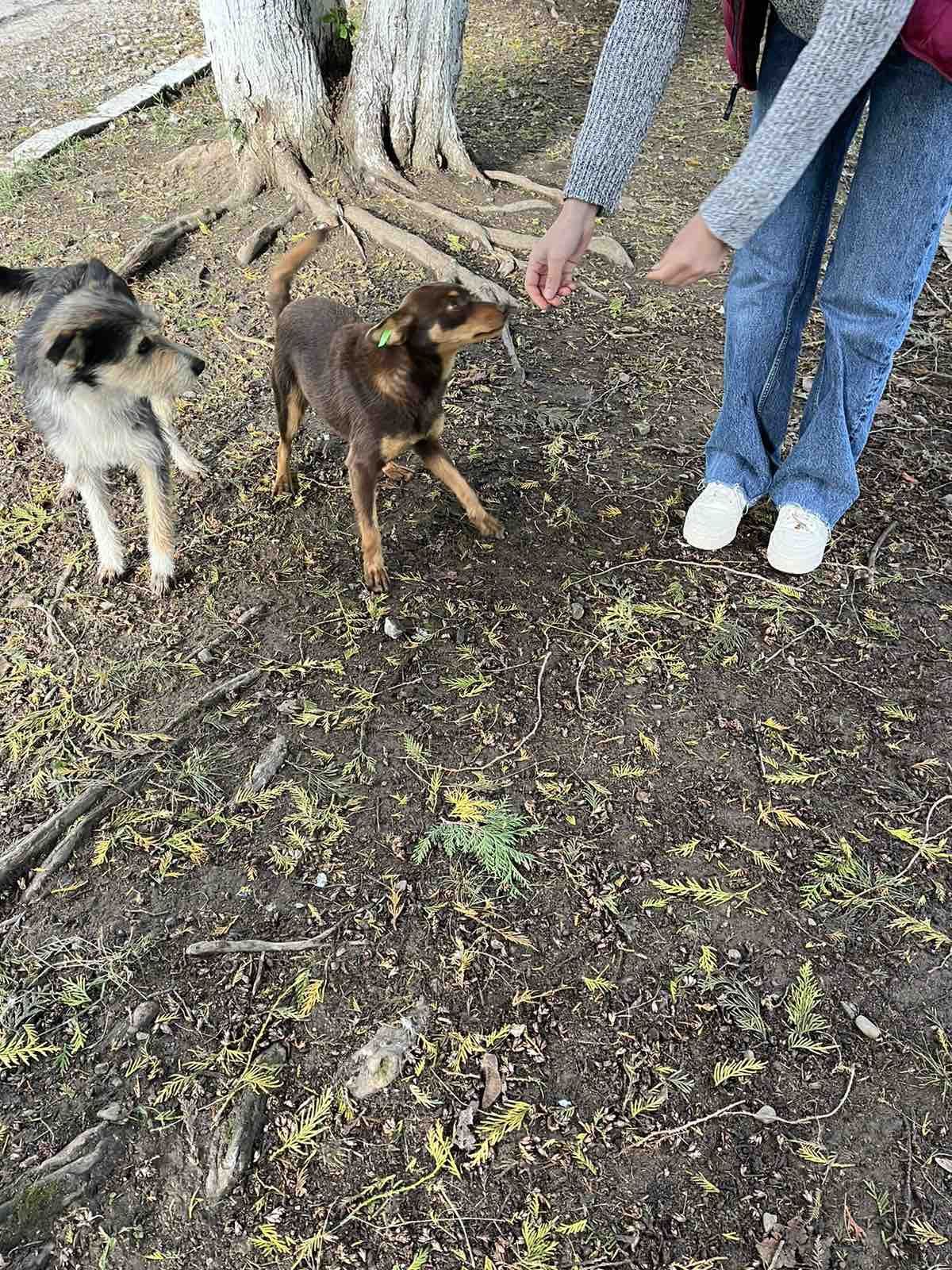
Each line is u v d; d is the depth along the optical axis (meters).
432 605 3.32
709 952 2.39
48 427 3.26
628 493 3.75
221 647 3.19
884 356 3.02
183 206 5.64
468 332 3.01
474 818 2.66
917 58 2.38
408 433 3.17
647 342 4.63
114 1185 2.01
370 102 5.48
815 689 3.01
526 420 4.14
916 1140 2.06
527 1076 2.17
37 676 3.09
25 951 2.40
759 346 3.15
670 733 2.90
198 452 4.03
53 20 9.09
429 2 5.23
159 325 3.63
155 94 7.14
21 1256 1.91
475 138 6.45
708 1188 2.00
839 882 2.52
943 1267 1.89
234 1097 2.13
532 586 3.38
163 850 2.61
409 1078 2.17
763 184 2.10
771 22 2.73
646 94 2.66
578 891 2.51
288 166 5.53
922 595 3.30
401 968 2.36
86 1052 2.22
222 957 2.38
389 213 5.50
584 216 2.80
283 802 2.73
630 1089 2.15
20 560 3.54
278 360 3.56
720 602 3.30
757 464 3.40
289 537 3.61
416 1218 1.96
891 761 2.81
